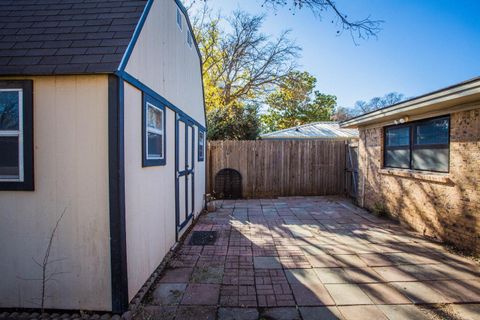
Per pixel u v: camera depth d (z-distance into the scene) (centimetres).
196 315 254
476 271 343
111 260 247
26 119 243
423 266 359
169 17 412
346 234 505
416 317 250
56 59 246
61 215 249
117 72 237
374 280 321
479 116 384
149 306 269
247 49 1700
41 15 300
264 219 626
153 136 350
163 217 385
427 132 504
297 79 1753
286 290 300
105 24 287
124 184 254
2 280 255
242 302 276
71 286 252
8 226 251
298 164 918
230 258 392
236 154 911
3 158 250
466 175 407
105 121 243
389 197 620
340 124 777
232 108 1318
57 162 246
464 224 412
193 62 611
